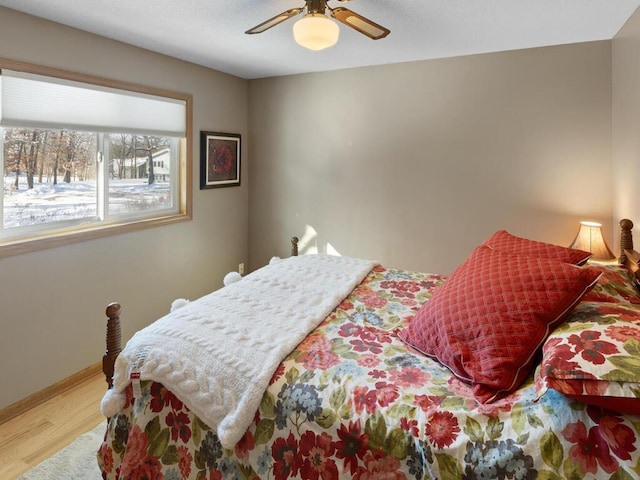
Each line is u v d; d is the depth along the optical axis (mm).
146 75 3068
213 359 1435
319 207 3984
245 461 1319
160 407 1443
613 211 2889
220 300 1896
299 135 3992
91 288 2801
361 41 2857
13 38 2250
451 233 3445
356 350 1562
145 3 2189
